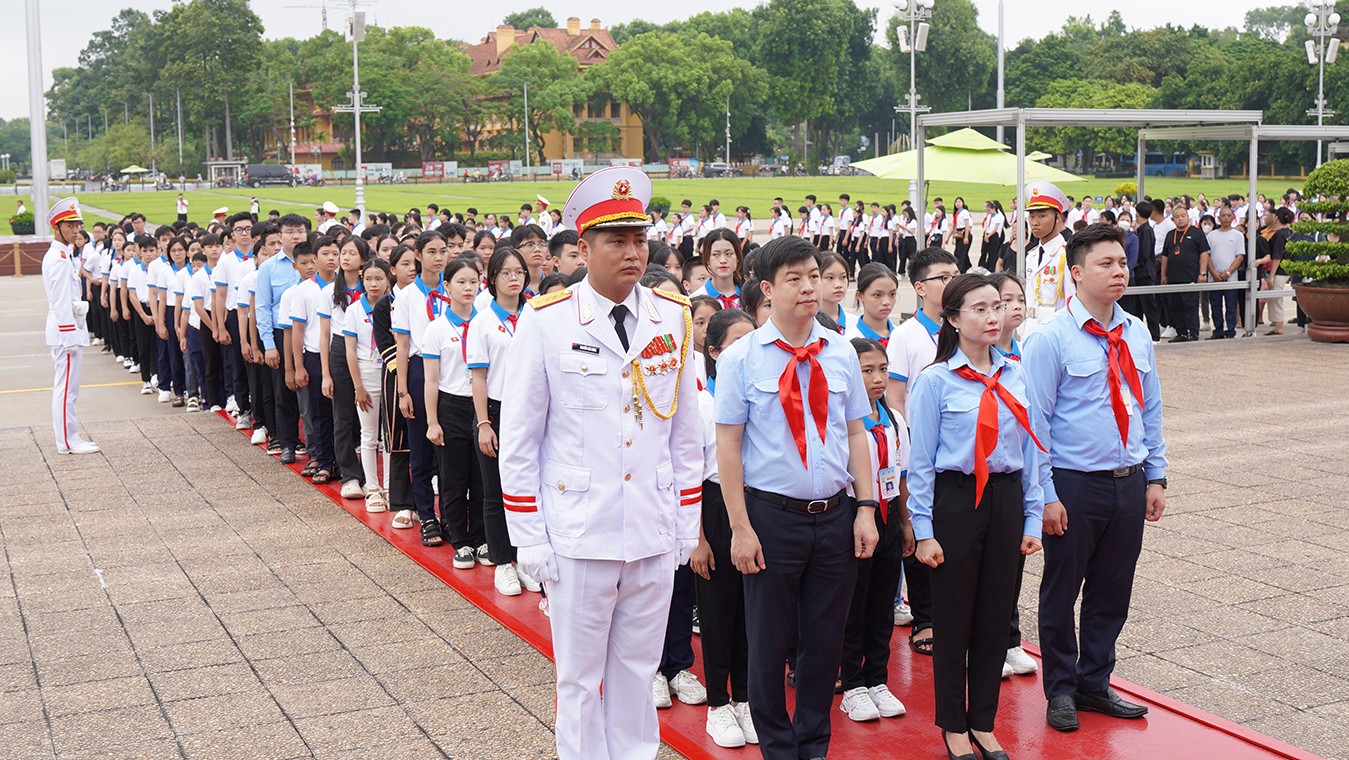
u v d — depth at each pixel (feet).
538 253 23.35
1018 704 15.70
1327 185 48.29
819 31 331.57
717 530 14.73
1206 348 48.16
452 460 21.72
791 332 13.29
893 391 17.08
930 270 17.04
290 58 355.97
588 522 12.73
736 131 350.84
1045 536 15.07
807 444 13.08
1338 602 19.58
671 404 13.14
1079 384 14.90
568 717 13.10
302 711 15.99
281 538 24.43
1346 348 47.44
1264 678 16.61
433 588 21.22
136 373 47.73
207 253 36.68
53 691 16.75
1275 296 50.57
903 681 16.58
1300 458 29.60
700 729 15.16
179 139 358.23
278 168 298.76
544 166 325.83
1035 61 322.14
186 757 14.67
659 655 13.60
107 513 26.45
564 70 331.16
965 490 13.66
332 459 29.14
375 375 26.12
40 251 98.94
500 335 20.08
